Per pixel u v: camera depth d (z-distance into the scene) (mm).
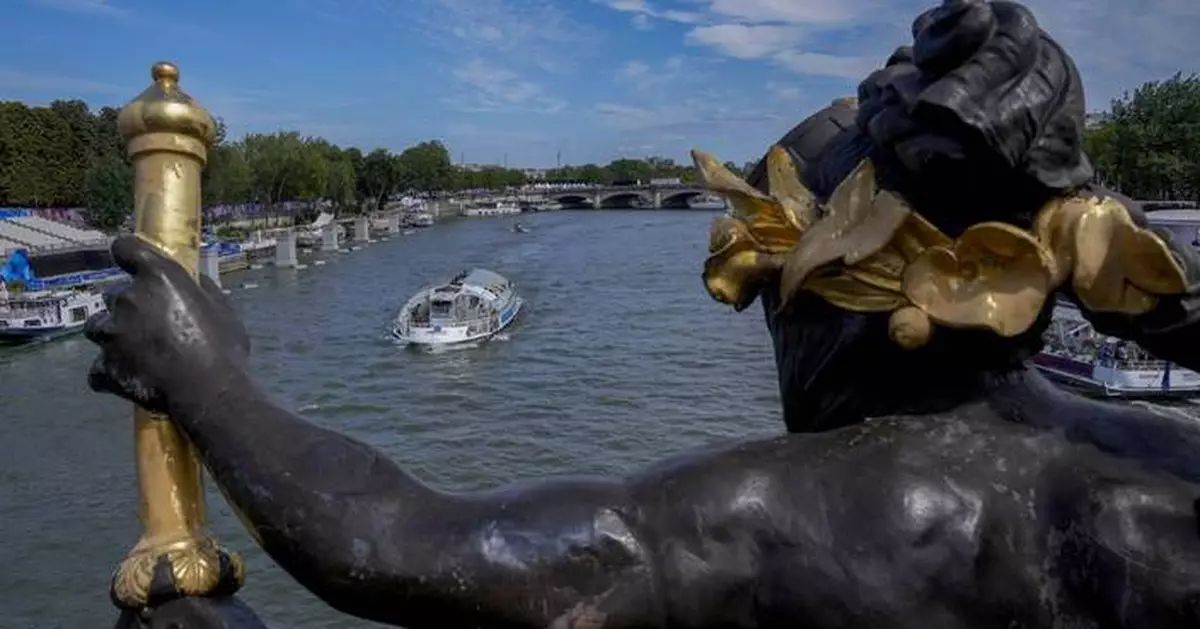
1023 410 1537
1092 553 1394
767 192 1674
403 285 48656
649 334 32625
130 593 1478
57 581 15164
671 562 1388
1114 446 1486
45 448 21719
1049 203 1420
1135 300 1401
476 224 94250
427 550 1312
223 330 1489
